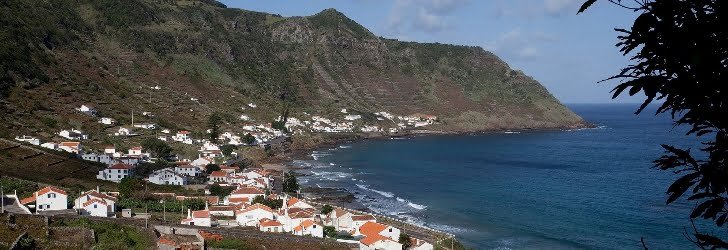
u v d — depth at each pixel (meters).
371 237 72.12
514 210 108.44
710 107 6.78
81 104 183.88
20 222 54.97
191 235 67.31
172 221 78.88
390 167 176.00
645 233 88.00
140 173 128.38
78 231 54.34
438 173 162.50
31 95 169.12
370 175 158.25
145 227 63.84
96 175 118.25
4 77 166.75
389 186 139.00
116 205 86.38
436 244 78.00
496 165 180.75
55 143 134.62
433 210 109.06
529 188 134.62
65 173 112.19
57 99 178.25
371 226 79.25
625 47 7.36
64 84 193.38
